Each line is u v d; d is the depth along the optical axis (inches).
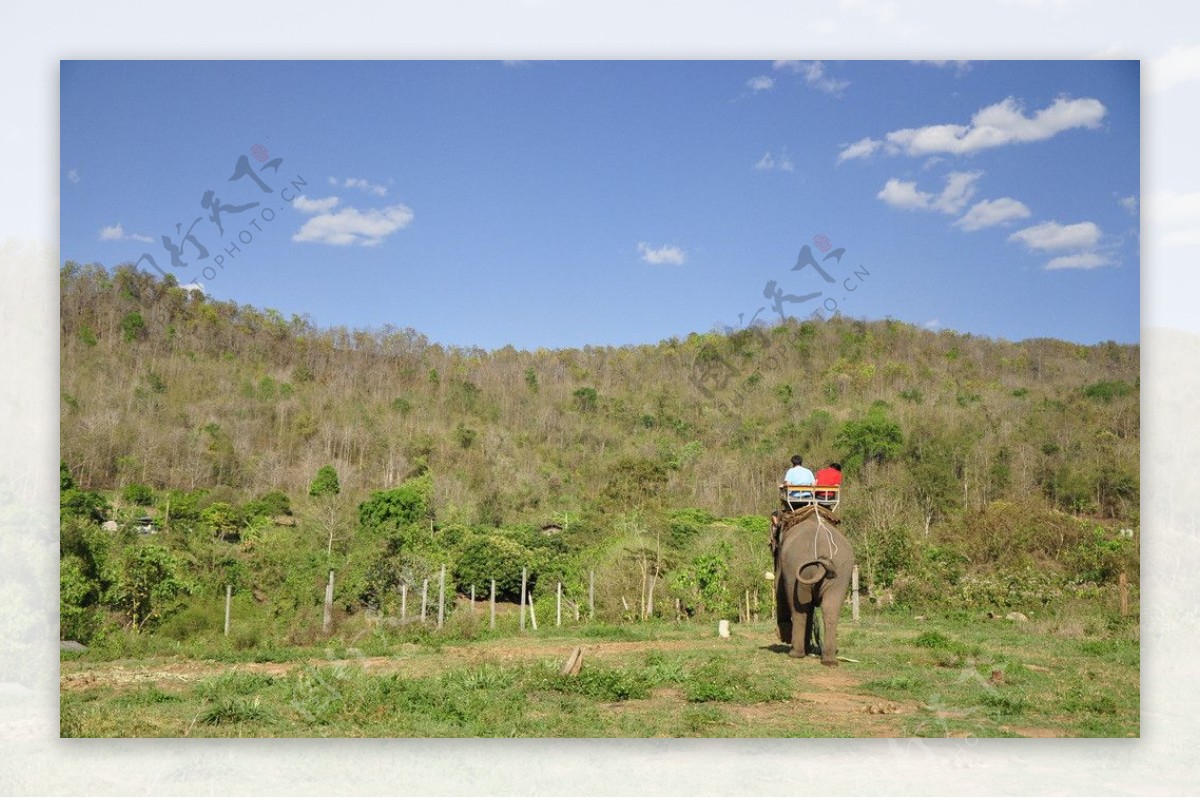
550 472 2524.6
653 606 1032.8
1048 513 1334.9
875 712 367.6
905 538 1103.0
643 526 1528.1
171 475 2052.2
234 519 1668.3
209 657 600.7
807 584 472.7
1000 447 2047.2
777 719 355.6
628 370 3341.5
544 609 1017.5
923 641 568.4
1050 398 2516.0
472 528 1712.6
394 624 757.3
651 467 2218.3
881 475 1958.7
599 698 395.9
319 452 2439.7
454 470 2468.0
